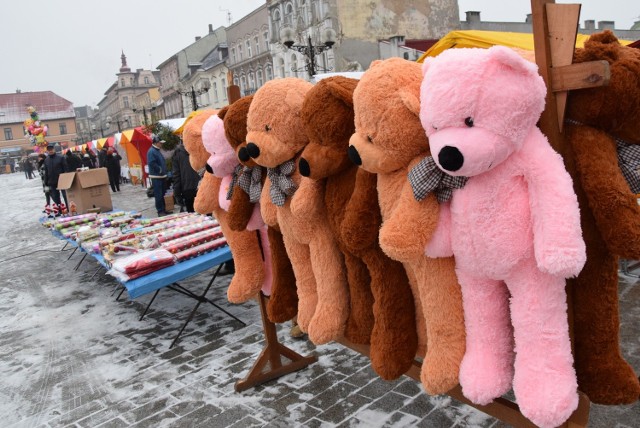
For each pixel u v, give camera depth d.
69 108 82.81
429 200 1.42
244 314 4.70
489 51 1.21
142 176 17.97
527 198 1.28
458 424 2.58
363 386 3.09
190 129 2.98
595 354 1.45
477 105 1.20
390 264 1.77
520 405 1.37
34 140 17.89
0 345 4.70
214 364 3.69
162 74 49.28
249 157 2.33
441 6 23.19
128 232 5.54
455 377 1.55
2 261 8.78
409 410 2.77
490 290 1.44
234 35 32.19
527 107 1.20
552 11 1.24
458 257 1.42
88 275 7.07
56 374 3.90
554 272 1.17
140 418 3.06
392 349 1.79
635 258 1.24
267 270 3.00
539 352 1.34
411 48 20.27
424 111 1.31
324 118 1.82
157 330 4.59
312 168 1.87
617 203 1.24
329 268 2.14
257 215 2.71
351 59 21.45
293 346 3.82
